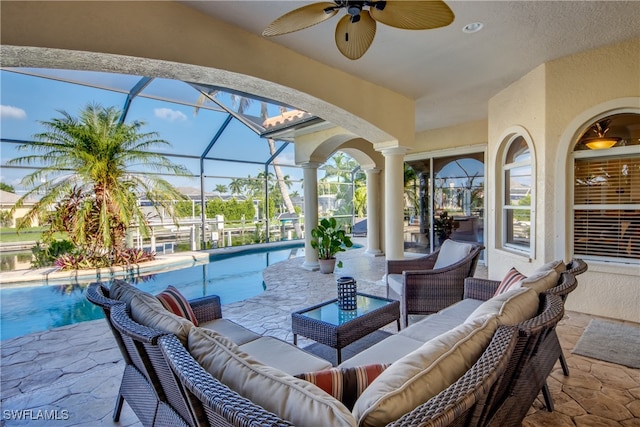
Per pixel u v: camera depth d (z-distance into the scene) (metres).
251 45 2.92
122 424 2.00
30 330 4.13
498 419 1.17
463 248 3.61
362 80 4.06
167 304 2.13
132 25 2.29
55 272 6.83
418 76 4.01
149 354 1.36
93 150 7.52
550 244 3.83
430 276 3.30
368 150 8.09
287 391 0.89
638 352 2.70
